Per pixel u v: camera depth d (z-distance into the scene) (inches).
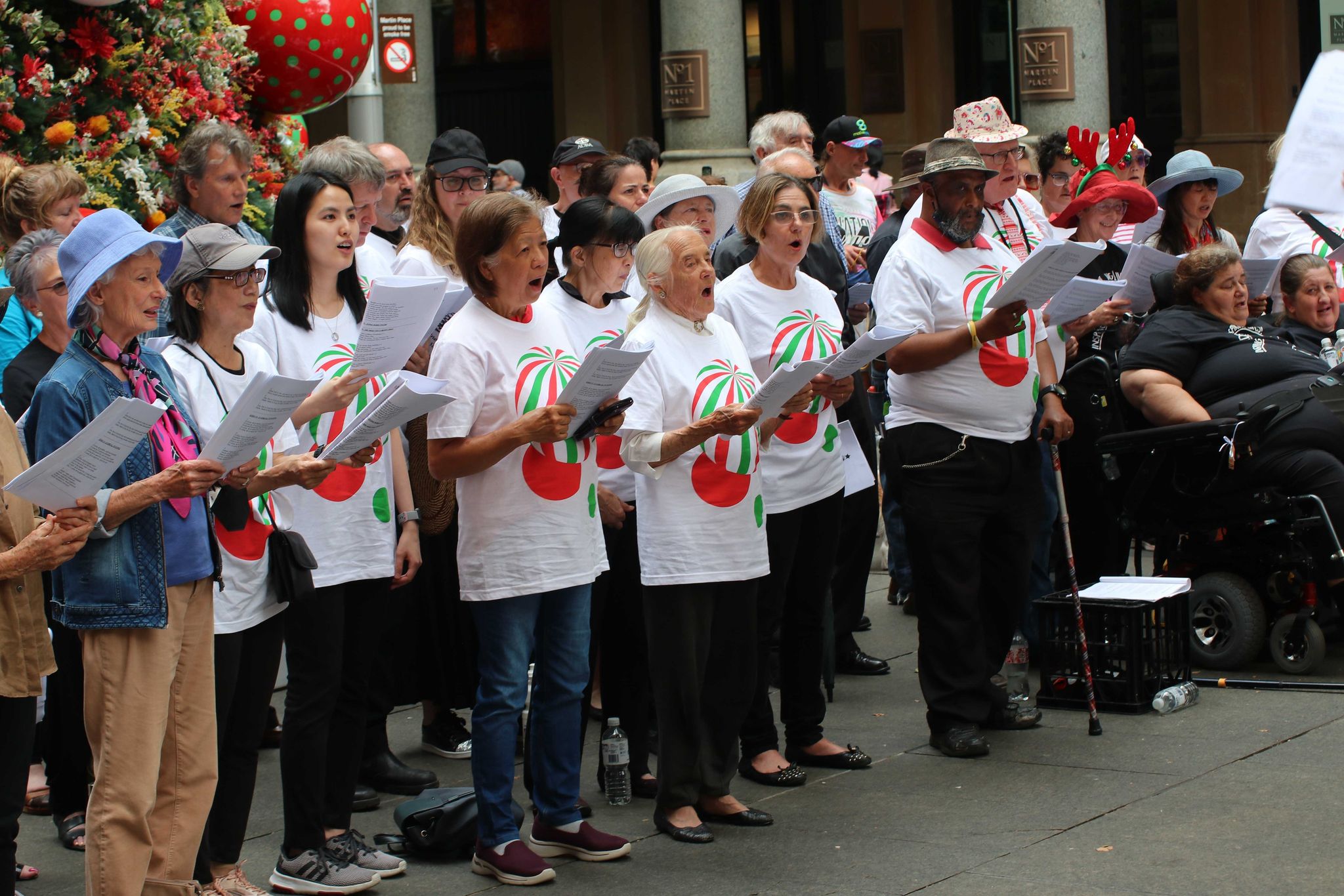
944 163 219.5
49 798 215.0
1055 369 244.4
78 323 149.4
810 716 221.0
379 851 185.5
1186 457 263.3
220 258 162.4
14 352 218.7
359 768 199.6
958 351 217.3
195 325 164.9
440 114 750.5
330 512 178.9
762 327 213.5
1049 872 173.9
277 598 169.3
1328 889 164.4
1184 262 278.5
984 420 222.5
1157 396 268.8
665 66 510.0
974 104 275.6
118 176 276.7
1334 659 265.4
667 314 191.2
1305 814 187.8
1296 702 241.0
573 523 180.5
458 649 225.5
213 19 296.0
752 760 216.4
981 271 223.6
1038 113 472.7
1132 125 267.1
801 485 212.2
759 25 677.9
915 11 656.4
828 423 216.4
